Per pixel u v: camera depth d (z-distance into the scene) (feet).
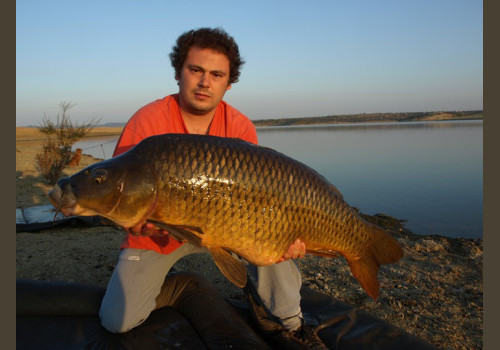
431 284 5.30
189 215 3.00
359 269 3.80
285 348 3.65
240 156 3.07
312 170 3.43
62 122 13.10
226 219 3.04
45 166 12.43
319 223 3.39
